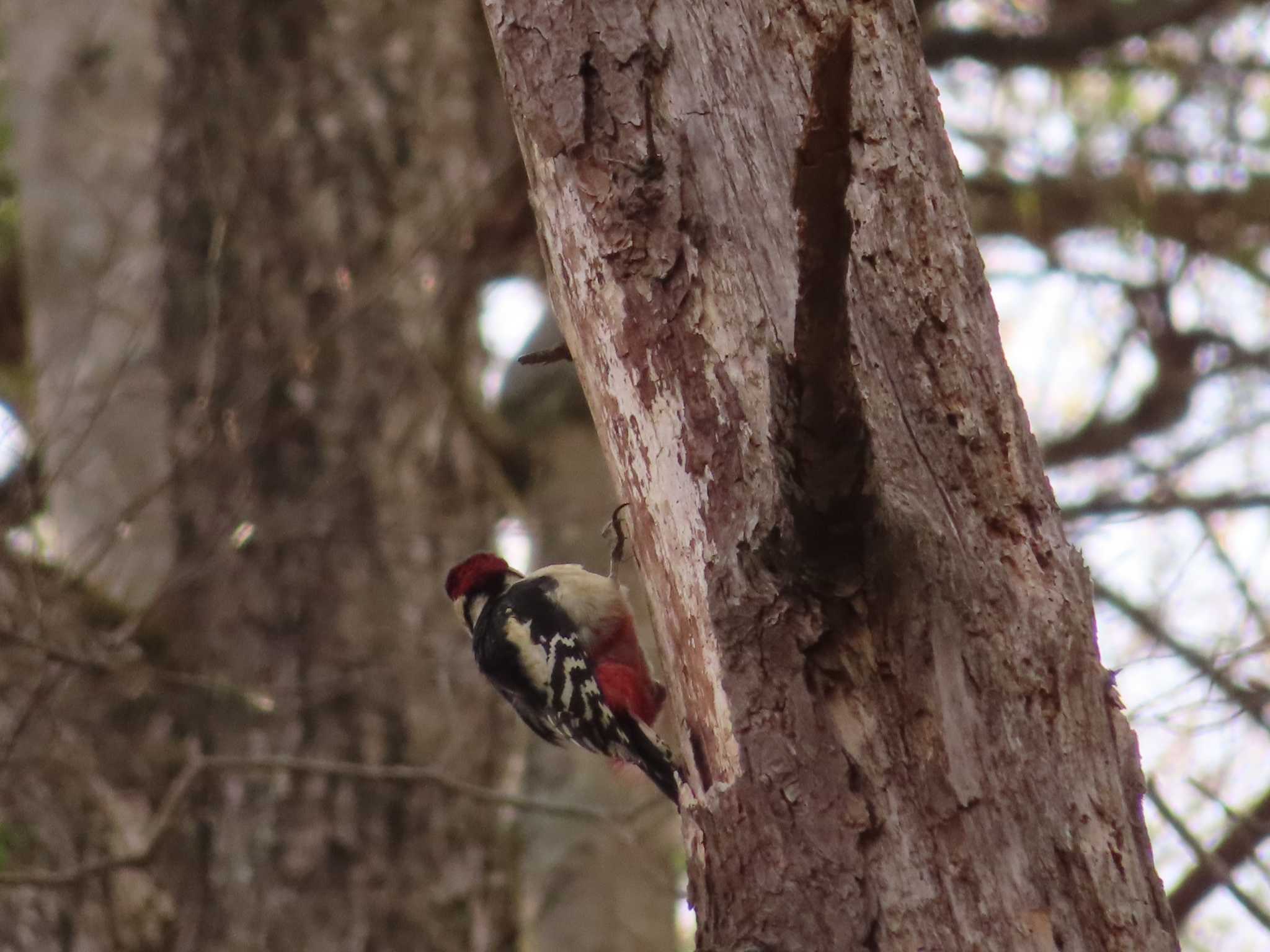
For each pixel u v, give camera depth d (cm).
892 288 509
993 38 1484
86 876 940
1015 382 512
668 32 540
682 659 504
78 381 1198
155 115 1302
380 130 1312
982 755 463
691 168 529
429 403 1272
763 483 487
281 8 1323
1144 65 1532
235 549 1114
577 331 547
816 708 473
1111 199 1485
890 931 457
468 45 1404
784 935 464
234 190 1264
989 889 455
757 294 514
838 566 466
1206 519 1133
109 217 1177
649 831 1134
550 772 1509
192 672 1142
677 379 517
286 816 1151
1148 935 451
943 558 473
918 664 469
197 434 1103
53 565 1039
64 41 1324
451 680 1214
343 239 1271
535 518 1349
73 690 1045
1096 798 463
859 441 436
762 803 474
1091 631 485
